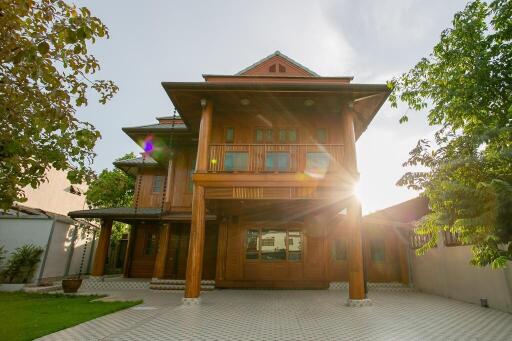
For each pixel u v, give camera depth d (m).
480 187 3.86
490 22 5.34
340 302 9.35
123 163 16.91
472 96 5.16
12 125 4.69
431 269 12.10
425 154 5.23
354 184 9.39
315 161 9.90
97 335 5.55
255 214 13.11
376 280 14.06
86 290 12.44
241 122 11.94
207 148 9.97
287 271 12.72
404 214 13.34
